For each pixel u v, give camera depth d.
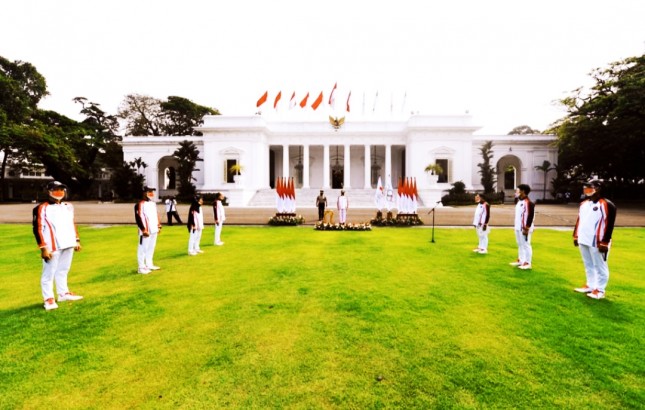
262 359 4.00
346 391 3.41
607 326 4.84
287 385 3.51
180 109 55.72
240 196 33.06
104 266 8.62
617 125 31.09
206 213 23.17
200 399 3.30
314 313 5.33
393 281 7.04
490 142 37.94
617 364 3.86
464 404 3.21
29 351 4.22
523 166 42.28
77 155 48.03
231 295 6.22
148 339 4.52
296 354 4.11
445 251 10.37
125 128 56.28
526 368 3.79
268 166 41.50
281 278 7.30
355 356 4.05
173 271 8.05
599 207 6.03
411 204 17.98
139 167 42.72
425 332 4.66
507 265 8.52
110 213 22.95
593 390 3.41
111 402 3.28
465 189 35.47
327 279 7.20
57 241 5.77
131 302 5.91
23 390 3.46
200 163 43.91
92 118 55.78
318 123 40.50
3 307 5.73
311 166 44.44
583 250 6.41
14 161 47.38
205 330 4.77
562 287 6.63
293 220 17.75
